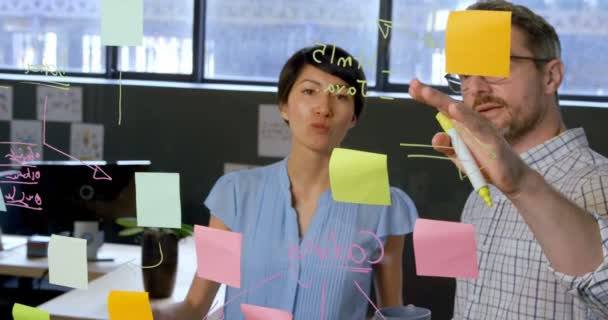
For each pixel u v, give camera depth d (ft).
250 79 17.28
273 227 5.03
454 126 3.02
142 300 3.70
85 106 17.04
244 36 17.17
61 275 3.85
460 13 3.07
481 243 4.34
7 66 17.49
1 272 10.59
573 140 4.23
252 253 5.03
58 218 10.66
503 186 2.97
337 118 4.54
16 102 17.11
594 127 15.51
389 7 15.94
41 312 3.95
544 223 3.09
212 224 5.18
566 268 3.18
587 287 3.13
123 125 17.02
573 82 16.01
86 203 10.65
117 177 10.67
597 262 3.13
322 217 4.97
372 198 3.22
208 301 5.08
